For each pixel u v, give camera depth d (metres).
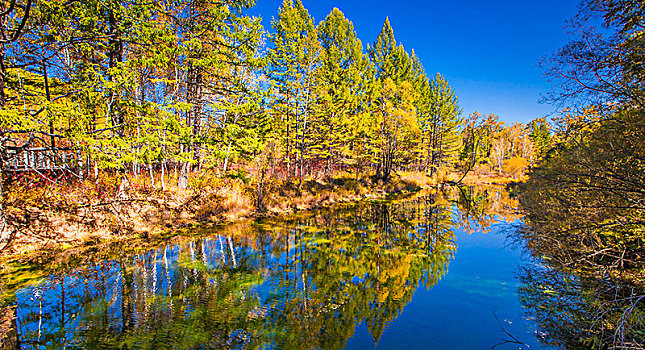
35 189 9.36
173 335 4.91
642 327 4.20
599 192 6.08
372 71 29.52
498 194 26.86
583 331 4.83
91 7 8.05
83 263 7.77
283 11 18.64
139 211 11.17
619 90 4.94
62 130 7.71
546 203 8.00
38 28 7.58
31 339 4.65
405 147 31.45
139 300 6.05
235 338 4.91
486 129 51.31
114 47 9.40
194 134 12.38
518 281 7.30
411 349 4.62
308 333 5.13
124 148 9.40
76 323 5.14
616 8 4.99
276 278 7.52
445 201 22.25
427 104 36.91
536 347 4.63
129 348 4.50
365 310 6.02
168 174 15.33
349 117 25.31
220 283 7.05
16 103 7.32
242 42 11.77
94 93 8.37
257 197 16.33
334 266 8.51
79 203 9.93
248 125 14.20
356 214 16.69
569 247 6.44
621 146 5.04
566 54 5.38
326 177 24.86
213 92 13.40
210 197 14.34
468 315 5.77
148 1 9.18
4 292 6.07
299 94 20.22
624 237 5.72
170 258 8.49
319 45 20.64
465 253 9.86
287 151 20.28
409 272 8.11
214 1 11.16
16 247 7.89
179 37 10.82
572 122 6.09
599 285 5.43
